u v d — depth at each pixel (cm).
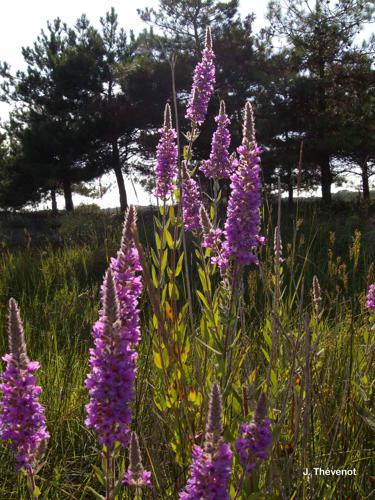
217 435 175
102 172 2770
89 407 191
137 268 223
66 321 541
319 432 305
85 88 2600
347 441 294
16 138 2933
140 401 336
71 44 2773
